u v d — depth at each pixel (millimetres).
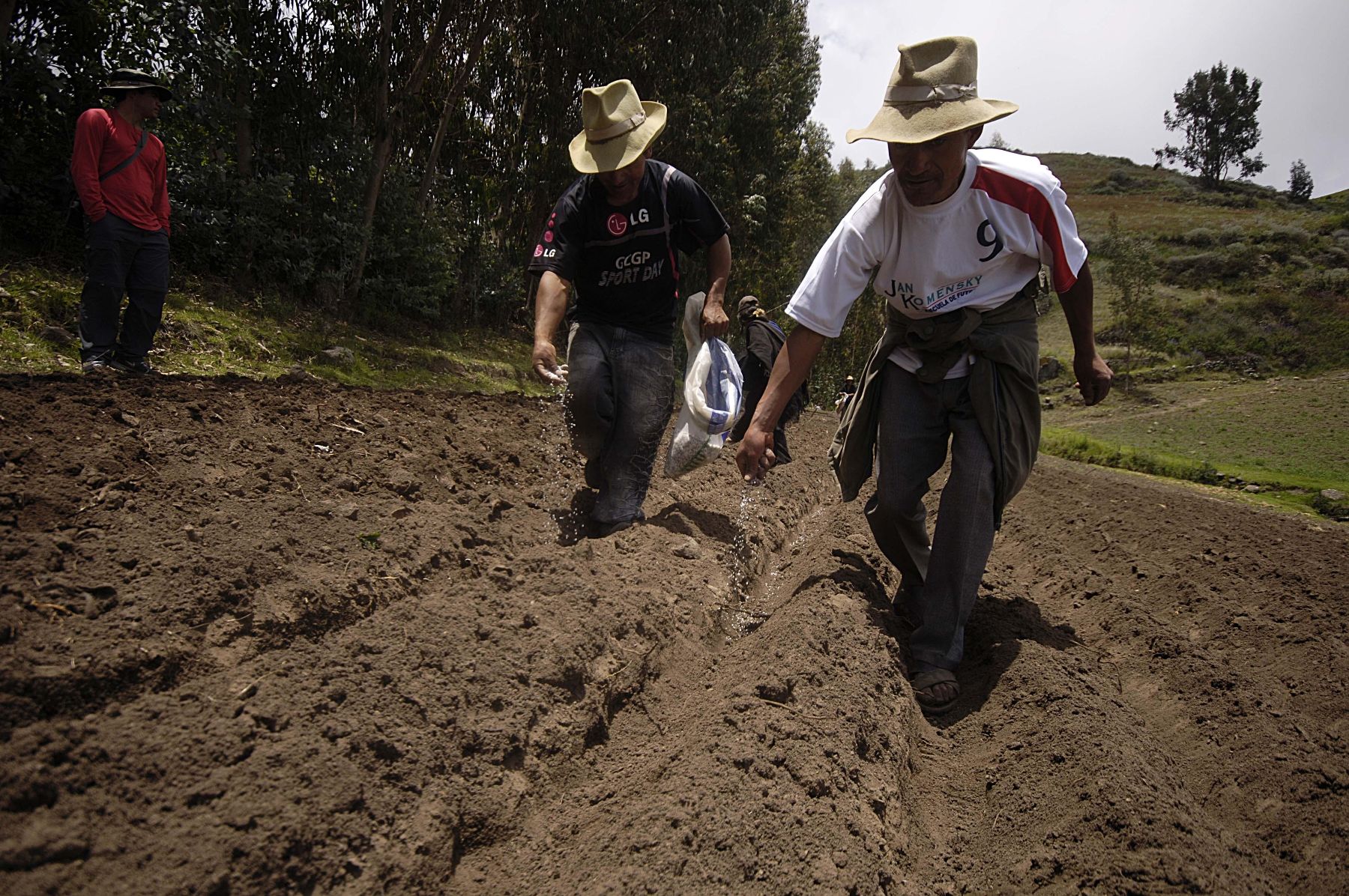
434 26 12531
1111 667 4621
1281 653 4719
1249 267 51719
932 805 3250
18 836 1873
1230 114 107438
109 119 5727
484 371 11570
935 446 4062
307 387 6906
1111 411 35812
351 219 11242
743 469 3928
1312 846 2898
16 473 3574
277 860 2100
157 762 2211
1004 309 3846
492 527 4746
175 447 4395
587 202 5082
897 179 3656
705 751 2938
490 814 2646
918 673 3975
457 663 3109
